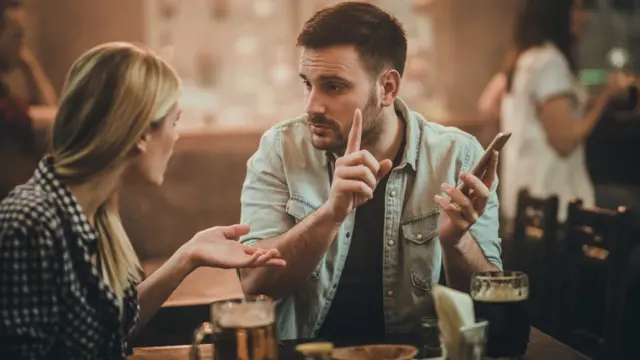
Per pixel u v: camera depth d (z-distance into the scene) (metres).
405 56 2.06
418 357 1.77
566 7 4.11
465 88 6.07
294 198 2.13
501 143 1.81
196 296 2.93
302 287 2.12
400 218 2.14
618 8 6.25
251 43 5.96
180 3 5.89
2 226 1.52
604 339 2.60
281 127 2.20
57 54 5.78
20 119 4.49
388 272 2.13
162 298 1.82
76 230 1.58
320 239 1.95
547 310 3.15
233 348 1.53
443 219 1.96
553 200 3.15
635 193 5.22
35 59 5.73
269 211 2.13
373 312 2.15
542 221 3.23
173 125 1.71
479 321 1.69
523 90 4.18
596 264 2.71
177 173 4.82
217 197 4.89
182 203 4.83
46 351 1.54
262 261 1.79
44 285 1.52
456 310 1.55
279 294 2.04
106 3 5.79
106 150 1.60
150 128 1.66
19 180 4.54
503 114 4.64
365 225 2.14
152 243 4.78
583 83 6.01
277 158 2.17
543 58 4.10
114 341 1.64
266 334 1.54
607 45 6.24
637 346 3.80
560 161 4.19
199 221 4.86
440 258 2.16
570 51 4.19
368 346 1.63
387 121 2.11
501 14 6.02
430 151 2.17
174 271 1.81
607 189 5.30
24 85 5.01
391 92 2.04
